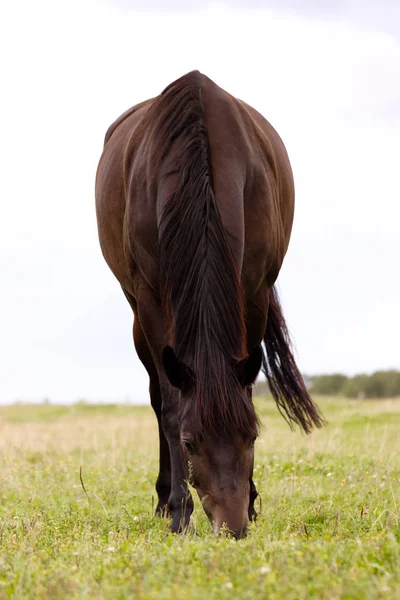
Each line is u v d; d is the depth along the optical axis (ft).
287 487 39.22
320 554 20.74
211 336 25.71
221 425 24.43
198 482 25.00
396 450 56.08
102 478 45.27
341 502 35.32
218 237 27.43
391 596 16.96
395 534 25.50
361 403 113.70
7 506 36.81
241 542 22.43
